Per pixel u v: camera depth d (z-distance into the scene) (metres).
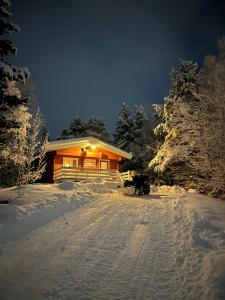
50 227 9.86
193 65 26.14
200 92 19.77
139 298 5.14
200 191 19.45
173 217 11.05
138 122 47.59
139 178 20.06
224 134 16.03
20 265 6.56
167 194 20.05
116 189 21.56
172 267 6.42
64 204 13.30
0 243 7.99
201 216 10.11
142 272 6.21
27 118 16.55
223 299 4.59
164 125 24.88
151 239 8.46
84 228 9.73
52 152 29.17
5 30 11.54
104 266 6.54
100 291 5.39
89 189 19.61
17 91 15.77
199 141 18.09
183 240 8.08
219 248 6.83
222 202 14.12
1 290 5.38
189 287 5.39
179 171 24.20
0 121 11.79
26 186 17.58
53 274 6.10
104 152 31.77
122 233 9.13
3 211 10.29
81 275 6.06
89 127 56.66
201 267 6.03
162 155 23.84
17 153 15.67
